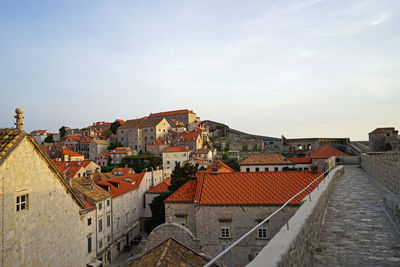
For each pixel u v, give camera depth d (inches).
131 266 508.7
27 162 551.8
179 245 552.7
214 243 1039.6
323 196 542.9
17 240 515.5
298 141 4015.8
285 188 1067.3
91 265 1355.8
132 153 4977.9
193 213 1123.3
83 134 6358.3
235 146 5398.6
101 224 1540.4
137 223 2137.1
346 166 1551.4
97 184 1844.2
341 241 394.0
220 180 1165.1
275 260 190.2
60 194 662.5
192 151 4675.2
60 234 655.8
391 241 386.3
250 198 1047.0
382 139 2527.1
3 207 485.7
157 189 2285.9
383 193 725.9
